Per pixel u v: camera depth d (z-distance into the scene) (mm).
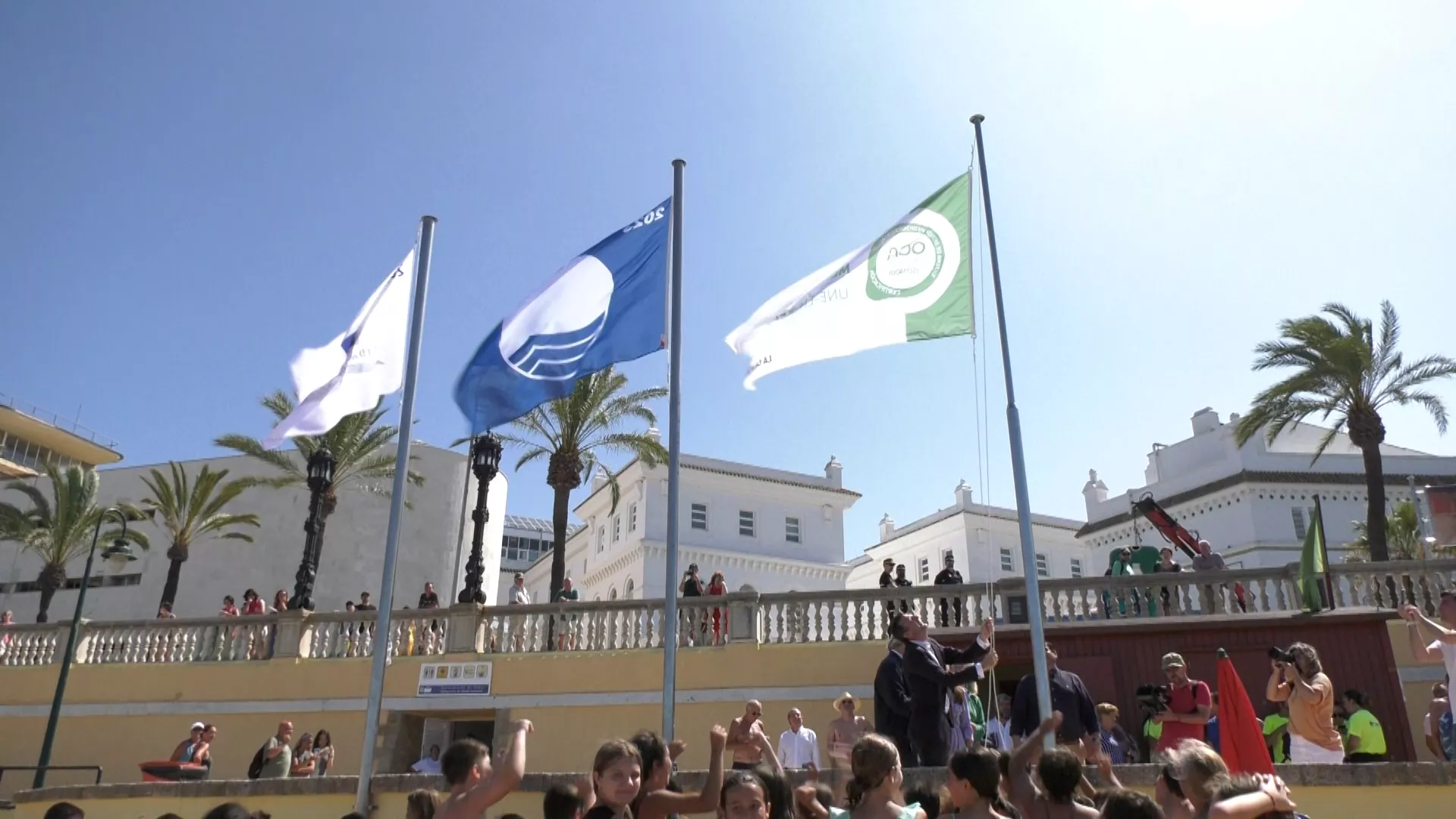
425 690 19250
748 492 46344
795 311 12023
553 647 19250
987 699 16703
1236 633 15930
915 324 11594
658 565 42656
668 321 12086
